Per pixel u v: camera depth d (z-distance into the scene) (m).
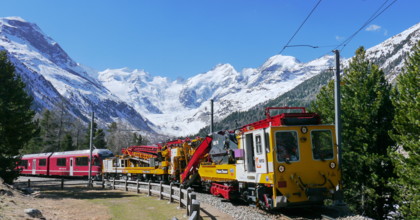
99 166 41.72
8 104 26.03
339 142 15.98
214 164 19.20
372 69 21.16
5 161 25.67
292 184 12.69
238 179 15.75
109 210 15.42
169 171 27.27
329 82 23.39
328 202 13.90
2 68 27.14
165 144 28.86
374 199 19.47
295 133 13.09
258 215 12.91
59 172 47.34
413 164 16.70
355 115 20.23
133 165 33.97
